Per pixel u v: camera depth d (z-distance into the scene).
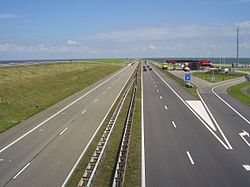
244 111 44.16
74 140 28.88
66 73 95.56
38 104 49.44
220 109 45.53
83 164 22.75
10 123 35.62
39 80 72.06
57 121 36.78
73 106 46.97
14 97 51.75
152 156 24.64
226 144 27.97
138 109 45.06
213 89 71.19
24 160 23.64
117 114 40.06
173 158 24.16
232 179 20.11
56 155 24.73
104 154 24.95
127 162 23.27
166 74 113.62
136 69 142.00
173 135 31.02
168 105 48.47
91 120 37.38
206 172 21.31
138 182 19.72
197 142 28.56
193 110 44.53
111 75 109.62
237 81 93.56
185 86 74.75
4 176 20.64
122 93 61.72
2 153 25.30
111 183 19.52
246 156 24.66
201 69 151.00
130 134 30.34
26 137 29.95
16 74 71.62
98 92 63.44
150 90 67.00
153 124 35.78
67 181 19.80
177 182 19.67
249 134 31.55
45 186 19.08
